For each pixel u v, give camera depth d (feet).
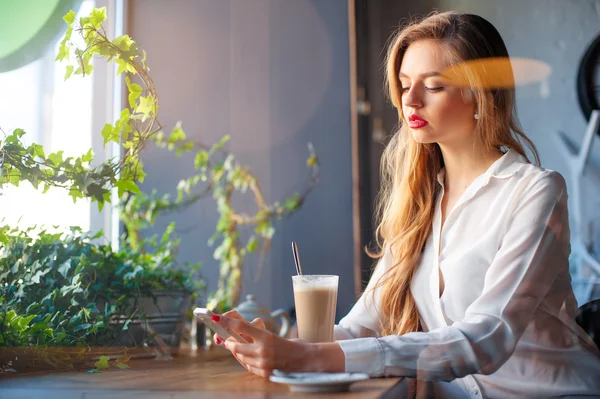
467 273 3.89
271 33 8.33
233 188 8.25
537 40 7.93
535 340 3.53
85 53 4.14
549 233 3.67
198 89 7.39
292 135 8.47
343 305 8.25
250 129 8.13
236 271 7.85
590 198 7.61
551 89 7.89
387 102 8.60
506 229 3.83
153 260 4.83
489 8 8.09
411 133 4.41
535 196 3.77
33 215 4.09
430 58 4.09
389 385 2.89
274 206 8.34
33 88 4.40
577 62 7.76
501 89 4.13
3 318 3.52
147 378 3.27
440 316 4.00
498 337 3.38
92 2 4.50
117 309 4.04
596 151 7.64
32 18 4.35
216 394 2.74
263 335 3.13
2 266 3.89
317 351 3.13
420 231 4.33
